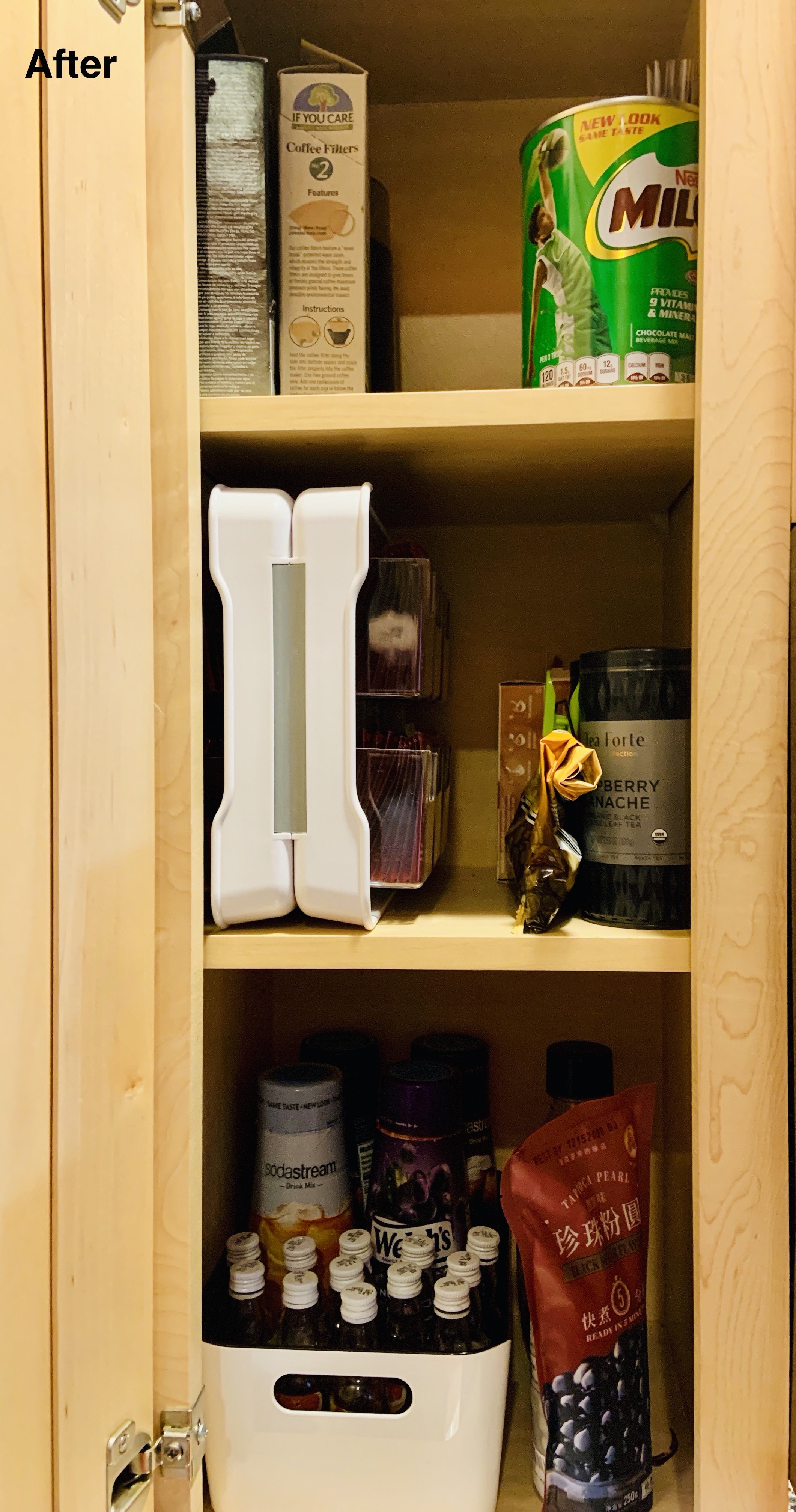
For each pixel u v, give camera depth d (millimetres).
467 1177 778
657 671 593
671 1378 765
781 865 537
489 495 778
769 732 536
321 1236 693
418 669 632
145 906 530
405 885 623
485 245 882
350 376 626
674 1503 627
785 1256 535
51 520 445
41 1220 438
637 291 574
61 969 452
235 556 585
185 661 558
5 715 415
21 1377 423
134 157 511
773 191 530
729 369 536
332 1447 598
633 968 566
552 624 890
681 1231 761
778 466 533
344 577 582
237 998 767
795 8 524
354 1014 901
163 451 557
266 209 611
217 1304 655
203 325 611
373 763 625
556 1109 754
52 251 441
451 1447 590
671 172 572
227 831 587
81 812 468
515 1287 802
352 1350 599
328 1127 711
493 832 892
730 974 540
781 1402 532
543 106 874
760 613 536
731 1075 538
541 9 726
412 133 884
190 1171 558
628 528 882
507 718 754
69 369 455
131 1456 512
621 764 601
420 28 754
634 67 828
